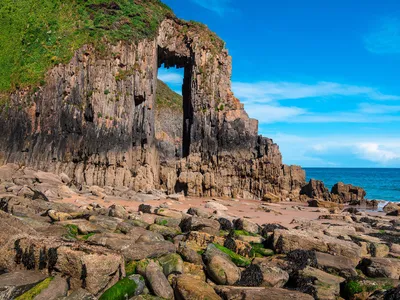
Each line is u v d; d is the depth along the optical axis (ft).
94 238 42.22
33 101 136.05
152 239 45.37
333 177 537.65
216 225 57.57
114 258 32.81
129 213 65.77
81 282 30.91
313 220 86.58
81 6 163.94
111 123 142.72
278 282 37.63
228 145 169.37
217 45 184.85
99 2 163.73
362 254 50.08
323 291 36.04
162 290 33.63
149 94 155.63
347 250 46.03
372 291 36.27
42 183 107.34
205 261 40.96
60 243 33.60
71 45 147.23
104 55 147.95
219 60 180.24
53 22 157.79
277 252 48.57
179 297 33.24
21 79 140.77
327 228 66.23
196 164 164.35
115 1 165.17
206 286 34.47
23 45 153.17
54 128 136.15
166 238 51.47
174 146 318.24
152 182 146.82
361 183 393.29
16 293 28.19
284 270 40.75
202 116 171.83
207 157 168.14
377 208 147.13
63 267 31.63
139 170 143.95
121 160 141.59
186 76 186.80
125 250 38.52
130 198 113.80
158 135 313.12
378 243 53.11
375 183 392.68
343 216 93.04
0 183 93.97
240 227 61.31
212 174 157.79
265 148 171.12
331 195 165.07
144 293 33.55
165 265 38.24
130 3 170.91
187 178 154.10
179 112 407.23
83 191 113.29
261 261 43.55
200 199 138.21
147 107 154.40
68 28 155.22
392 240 62.85
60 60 142.82
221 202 128.06
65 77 140.87
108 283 31.91
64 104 138.82
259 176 164.66
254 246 50.98
